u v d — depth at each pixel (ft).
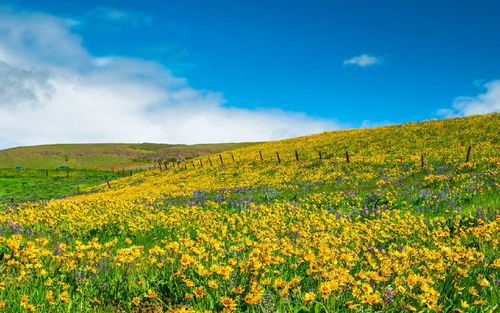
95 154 612.29
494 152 107.86
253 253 17.88
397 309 15.80
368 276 17.74
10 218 47.62
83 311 16.63
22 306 15.55
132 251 21.63
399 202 62.08
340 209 59.67
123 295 18.69
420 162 109.19
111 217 50.67
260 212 56.03
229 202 73.46
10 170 327.67
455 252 21.02
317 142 201.77
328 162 134.82
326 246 23.80
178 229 42.42
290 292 17.15
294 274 19.86
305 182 100.94
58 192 187.01
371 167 113.91
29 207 66.28
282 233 36.11
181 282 18.35
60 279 19.77
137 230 41.86
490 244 28.94
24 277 18.40
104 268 21.75
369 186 84.79
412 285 16.07
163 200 81.66
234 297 16.38
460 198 57.72
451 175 80.53
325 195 73.77
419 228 36.35
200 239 23.81
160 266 20.18
